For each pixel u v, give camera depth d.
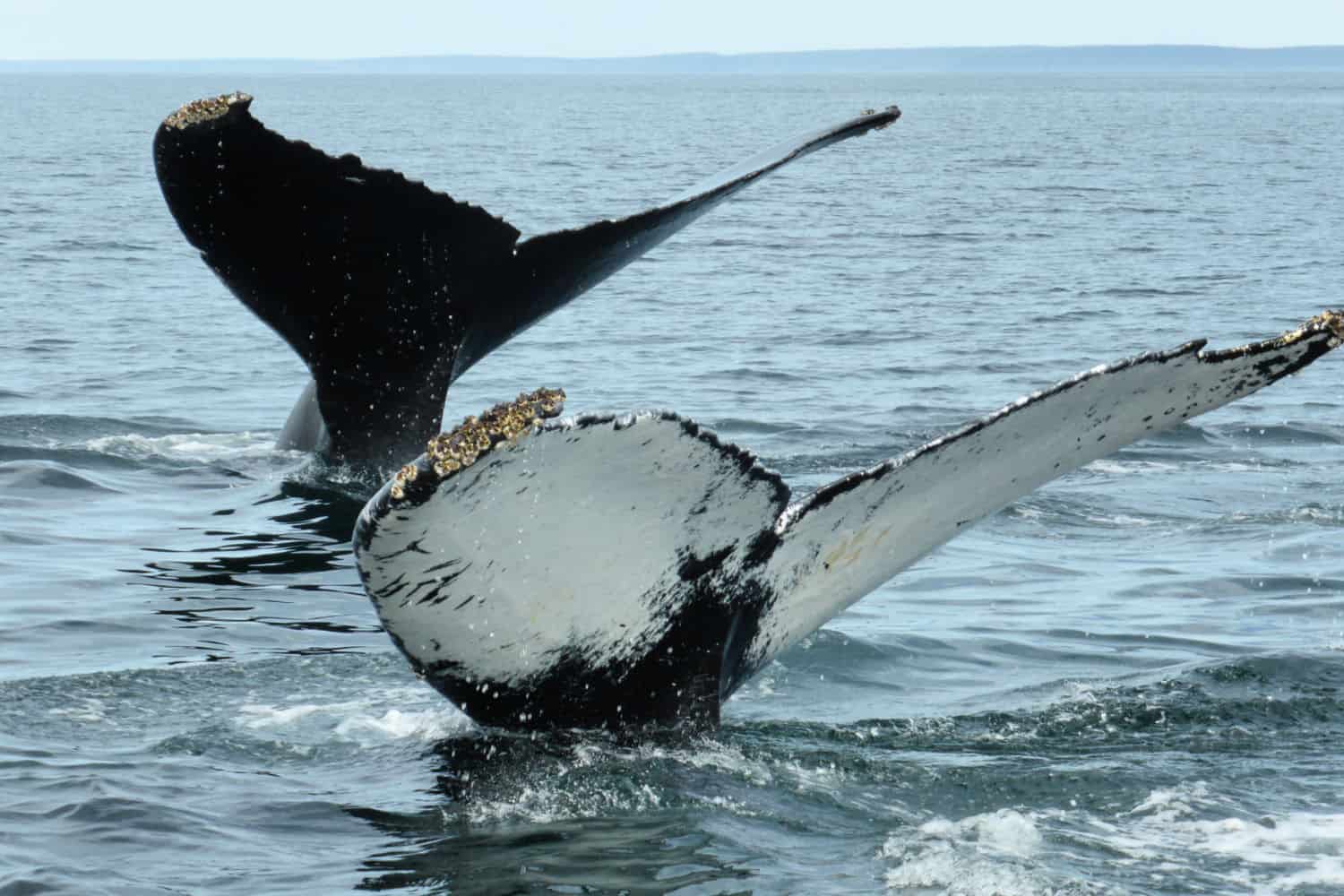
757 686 22.89
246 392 52.91
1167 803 17.92
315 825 17.38
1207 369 16.91
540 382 57.53
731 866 16.25
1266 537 35.06
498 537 16.55
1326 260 99.94
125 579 28.64
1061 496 38.97
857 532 18.36
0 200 129.75
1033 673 24.47
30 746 19.80
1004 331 71.69
